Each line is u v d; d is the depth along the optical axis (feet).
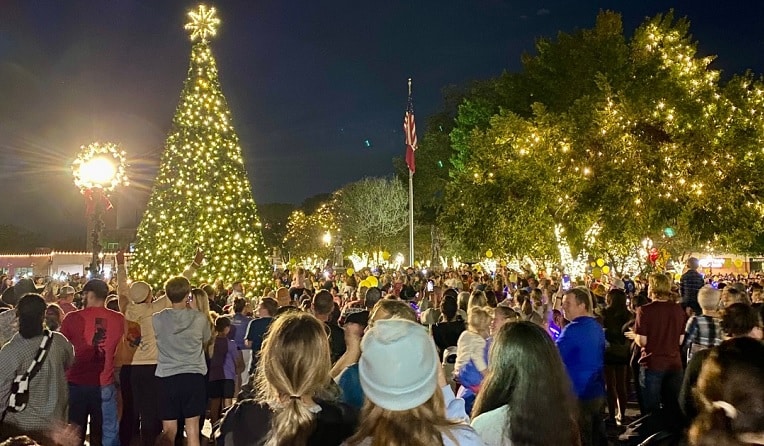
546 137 88.38
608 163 84.02
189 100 77.30
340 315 38.58
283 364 11.60
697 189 83.56
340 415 11.84
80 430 26.23
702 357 13.37
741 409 7.89
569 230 91.09
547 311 39.32
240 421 12.29
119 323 27.30
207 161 76.07
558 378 13.08
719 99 91.25
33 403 20.17
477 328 23.07
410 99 89.86
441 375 12.67
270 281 79.87
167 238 74.54
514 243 92.68
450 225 104.01
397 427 9.00
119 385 31.12
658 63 91.04
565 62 99.45
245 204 79.61
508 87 111.65
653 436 13.78
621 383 38.01
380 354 9.14
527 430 12.67
